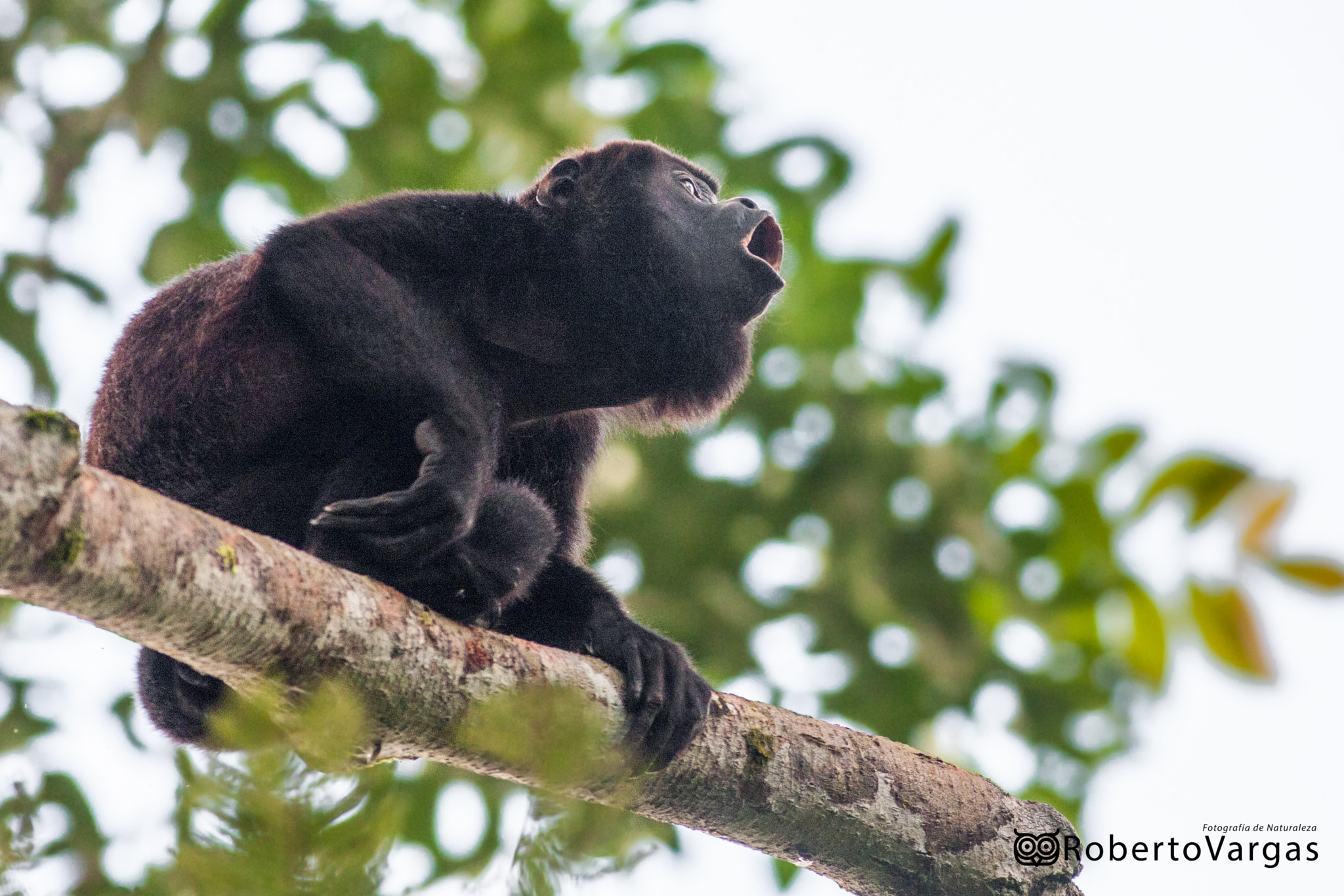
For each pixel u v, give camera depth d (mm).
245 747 3473
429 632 6281
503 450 9906
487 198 8984
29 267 13047
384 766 3643
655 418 10094
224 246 13625
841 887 8031
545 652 6973
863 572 14000
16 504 4641
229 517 8320
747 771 7461
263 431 8297
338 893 3273
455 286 8586
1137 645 8898
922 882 7809
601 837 3945
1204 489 7098
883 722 13953
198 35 14008
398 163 14305
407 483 8102
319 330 7617
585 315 9297
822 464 14320
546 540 7855
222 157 13820
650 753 7250
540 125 14734
